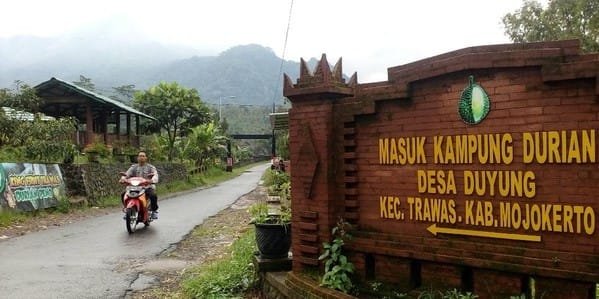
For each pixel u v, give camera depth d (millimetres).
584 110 3578
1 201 12586
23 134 16891
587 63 3492
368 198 4926
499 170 3990
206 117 41469
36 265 7887
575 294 3611
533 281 3912
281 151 37344
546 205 3748
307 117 5273
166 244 9977
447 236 4316
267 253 6055
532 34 20219
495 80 3996
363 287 4859
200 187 30938
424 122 4469
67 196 16297
